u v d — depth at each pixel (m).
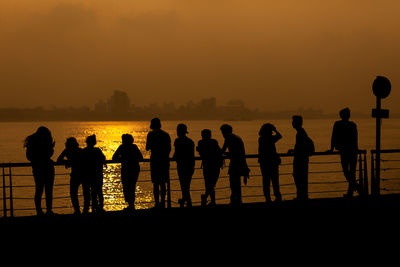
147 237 6.70
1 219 7.25
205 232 6.90
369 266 5.97
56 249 6.28
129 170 7.79
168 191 8.05
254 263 6.04
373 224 7.29
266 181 8.23
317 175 51.59
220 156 8.05
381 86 8.45
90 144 7.67
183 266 5.95
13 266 5.85
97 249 6.31
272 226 7.16
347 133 8.42
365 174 8.74
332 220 7.43
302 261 6.12
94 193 7.69
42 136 7.44
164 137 7.87
